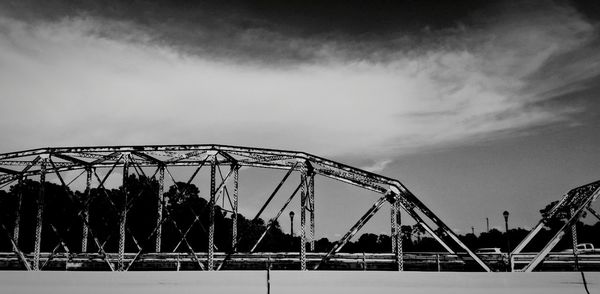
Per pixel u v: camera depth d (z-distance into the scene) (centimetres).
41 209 2955
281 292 1994
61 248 4816
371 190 2733
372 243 6100
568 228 2552
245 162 3106
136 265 2955
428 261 2677
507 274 1986
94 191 4691
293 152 2814
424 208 2658
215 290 2012
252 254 2803
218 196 3016
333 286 2019
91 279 2127
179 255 2916
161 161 3138
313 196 2962
